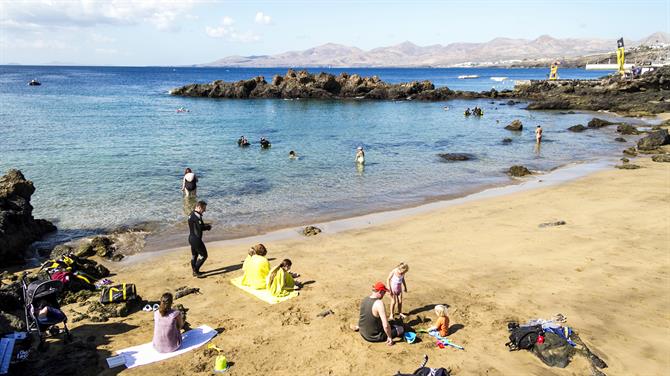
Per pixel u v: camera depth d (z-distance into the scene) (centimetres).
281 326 1068
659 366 903
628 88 8350
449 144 3981
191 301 1196
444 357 943
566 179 2664
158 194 2294
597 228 1739
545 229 1748
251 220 1938
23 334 927
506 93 9850
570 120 5778
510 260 1452
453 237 1694
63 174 2625
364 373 892
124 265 1455
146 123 5006
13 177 1725
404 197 2319
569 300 1175
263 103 8244
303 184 2559
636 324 1056
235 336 1025
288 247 1608
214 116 5938
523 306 1149
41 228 1728
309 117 6025
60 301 1177
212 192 2359
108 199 2188
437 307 1021
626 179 2591
